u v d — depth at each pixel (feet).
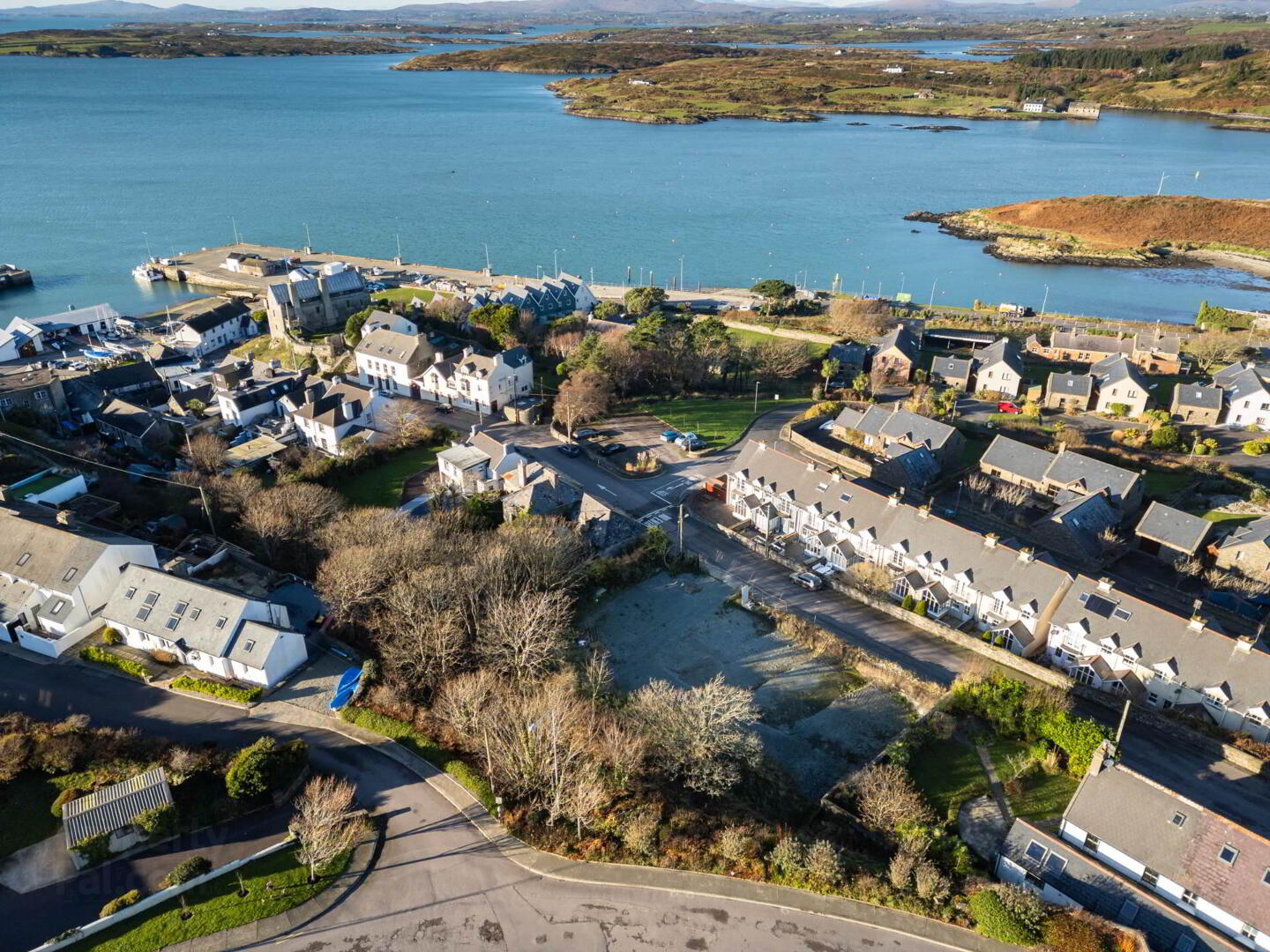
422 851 220.84
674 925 203.62
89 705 266.98
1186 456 474.08
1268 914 194.90
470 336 637.71
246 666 273.13
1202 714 279.69
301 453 455.22
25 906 201.26
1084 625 304.91
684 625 333.21
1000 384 569.64
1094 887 207.62
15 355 625.41
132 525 358.43
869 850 231.91
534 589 319.68
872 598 349.41
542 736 242.37
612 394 538.88
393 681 275.39
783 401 556.92
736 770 249.75
